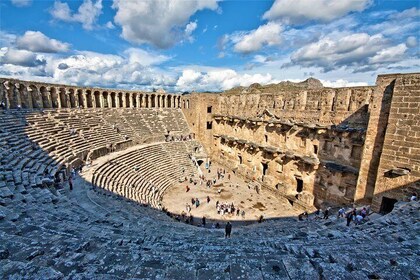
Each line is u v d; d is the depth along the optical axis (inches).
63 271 223.5
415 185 615.5
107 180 1018.7
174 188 1346.0
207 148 1943.9
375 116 717.3
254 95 1465.3
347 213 732.7
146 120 1974.7
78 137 1268.5
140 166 1349.7
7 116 1083.3
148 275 227.0
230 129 1729.8
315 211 1042.7
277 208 1149.7
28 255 246.5
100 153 1285.7
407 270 249.3
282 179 1263.5
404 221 500.1
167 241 410.3
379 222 541.3
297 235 530.0
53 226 394.6
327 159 1019.3
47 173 794.8
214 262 258.4
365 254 300.4
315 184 1077.8
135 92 2089.1
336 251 327.6
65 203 596.1
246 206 1163.9
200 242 431.5
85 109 1662.2
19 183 627.2
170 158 1621.6
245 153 1555.1
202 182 1455.5
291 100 1184.8
